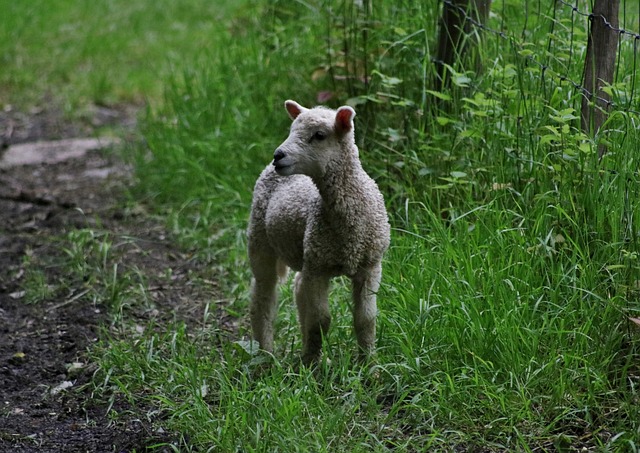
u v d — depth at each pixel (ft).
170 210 50.75
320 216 30.53
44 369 36.91
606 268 31.04
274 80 53.36
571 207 33.86
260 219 33.42
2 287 44.34
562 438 27.96
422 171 39.24
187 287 43.21
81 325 40.37
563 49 39.19
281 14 56.65
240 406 30.07
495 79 39.32
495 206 36.09
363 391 30.60
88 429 32.35
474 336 31.53
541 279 33.30
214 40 67.41
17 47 82.58
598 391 29.60
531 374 30.12
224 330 38.63
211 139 52.29
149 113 59.57
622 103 34.71
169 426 31.22
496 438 28.58
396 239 38.52
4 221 52.03
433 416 29.35
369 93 44.45
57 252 47.80
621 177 31.81
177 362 34.78
